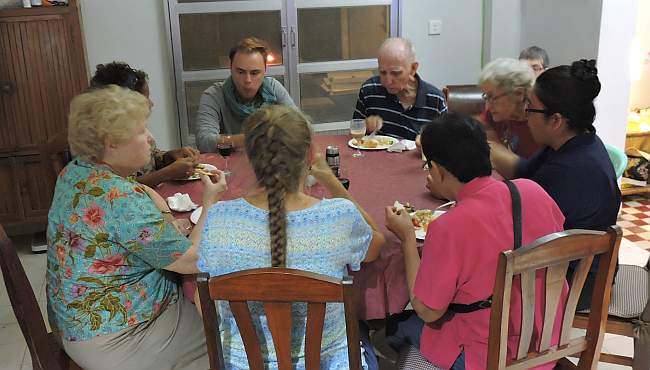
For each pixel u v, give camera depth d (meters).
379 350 2.48
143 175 2.41
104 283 1.70
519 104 2.43
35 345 1.70
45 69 3.56
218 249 1.42
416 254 1.74
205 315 1.36
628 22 3.64
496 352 1.51
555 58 4.16
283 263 1.39
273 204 1.40
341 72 4.55
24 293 1.68
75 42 3.57
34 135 3.64
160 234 1.67
